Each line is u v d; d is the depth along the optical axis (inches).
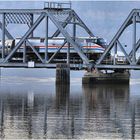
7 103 2987.2
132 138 1881.2
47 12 4931.1
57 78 4771.2
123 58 4958.2
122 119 2324.1
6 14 4995.1
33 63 4874.5
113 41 4704.7
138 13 4660.4
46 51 4926.2
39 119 2297.0
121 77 5039.4
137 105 2938.0
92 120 2285.9
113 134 1951.3
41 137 1889.8
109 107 2815.0
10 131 1982.0
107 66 4736.7
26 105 2878.9
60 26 4867.1
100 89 4328.3
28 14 4975.4
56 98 3363.7
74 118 2341.3
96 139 1863.9
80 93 3833.7
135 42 4658.0
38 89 4288.9
